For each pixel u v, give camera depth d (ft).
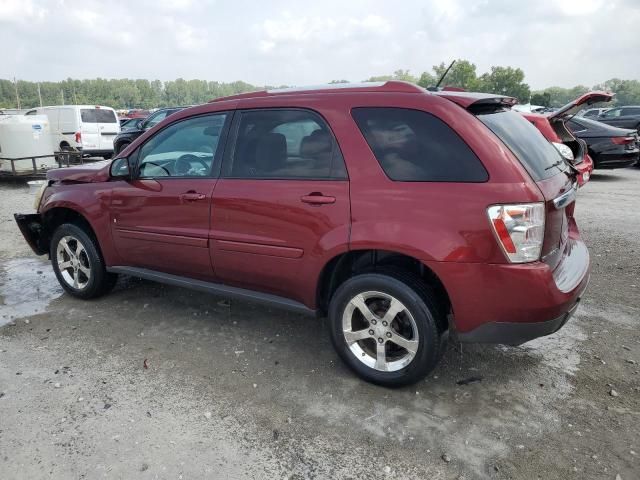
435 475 8.11
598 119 57.21
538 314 8.99
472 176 9.02
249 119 11.65
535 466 8.27
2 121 38.68
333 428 9.26
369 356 10.68
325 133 10.48
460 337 9.54
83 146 54.95
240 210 11.37
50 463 8.35
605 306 14.61
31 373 11.14
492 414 9.64
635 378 10.82
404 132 9.70
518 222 8.68
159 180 12.92
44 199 15.57
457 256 9.01
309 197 10.35
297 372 11.18
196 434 9.08
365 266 10.52
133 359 11.77
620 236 21.97
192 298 15.51
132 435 9.05
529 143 10.21
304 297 11.08
